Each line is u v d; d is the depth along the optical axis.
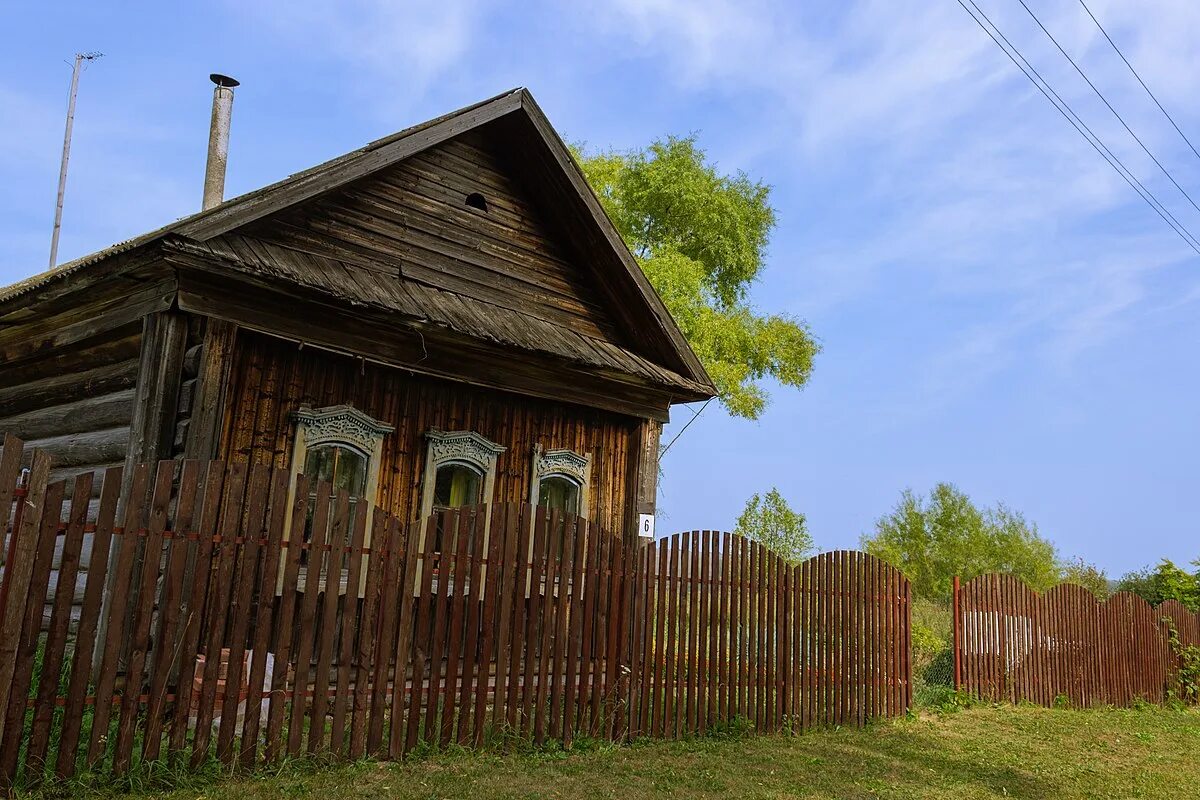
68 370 9.62
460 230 10.55
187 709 5.64
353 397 9.16
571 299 11.77
